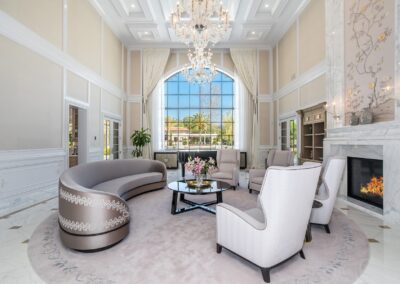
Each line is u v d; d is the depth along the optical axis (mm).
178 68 9258
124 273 1938
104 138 7105
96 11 6461
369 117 3691
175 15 4957
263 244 1830
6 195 3617
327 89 4926
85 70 5871
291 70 7105
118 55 8109
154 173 5121
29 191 4070
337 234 2768
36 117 4238
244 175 7301
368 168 3959
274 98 8602
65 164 5059
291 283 1814
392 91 3408
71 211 2295
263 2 6430
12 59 3717
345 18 4430
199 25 4660
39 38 4266
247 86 8836
